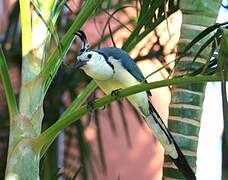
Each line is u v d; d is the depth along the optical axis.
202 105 5.77
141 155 13.10
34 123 5.24
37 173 5.17
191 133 5.70
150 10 5.80
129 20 7.54
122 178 12.98
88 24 9.93
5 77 5.14
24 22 5.34
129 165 13.07
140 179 13.04
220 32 4.61
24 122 5.21
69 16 7.38
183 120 5.71
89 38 9.82
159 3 5.74
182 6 5.89
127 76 5.49
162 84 4.54
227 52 4.27
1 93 8.21
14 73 8.49
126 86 5.50
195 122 5.72
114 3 8.11
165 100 12.38
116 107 11.66
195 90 5.74
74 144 8.78
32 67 5.32
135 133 12.88
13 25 8.49
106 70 5.42
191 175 5.17
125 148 13.01
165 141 5.29
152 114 5.36
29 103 5.26
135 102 5.33
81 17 5.30
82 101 5.55
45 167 7.22
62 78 8.14
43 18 5.28
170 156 5.26
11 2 11.39
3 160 8.11
